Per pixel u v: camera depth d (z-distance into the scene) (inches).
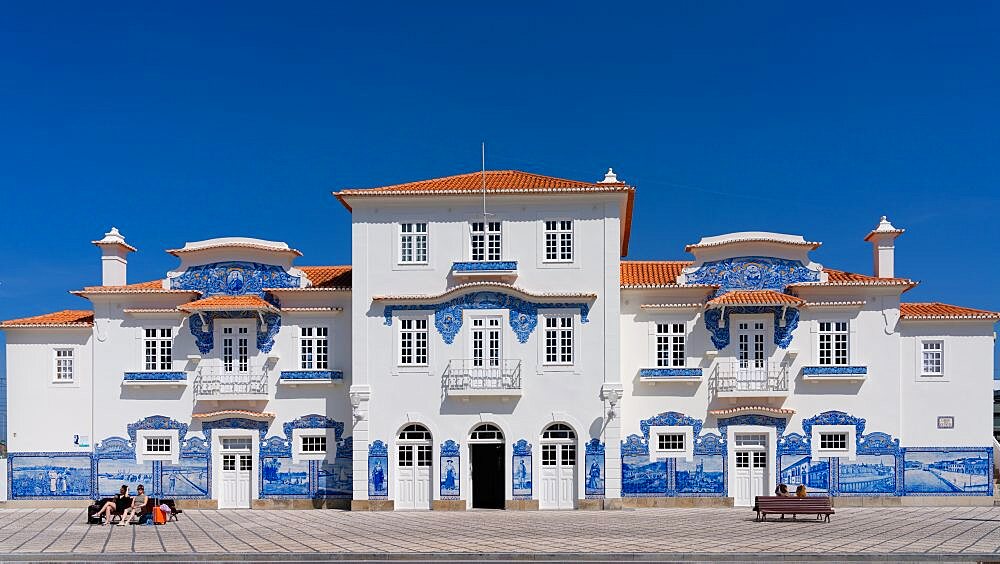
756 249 1646.2
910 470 1588.3
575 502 1544.0
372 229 1608.0
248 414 1635.1
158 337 1679.4
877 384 1601.9
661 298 1641.2
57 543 1082.1
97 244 1715.1
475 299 1578.5
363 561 945.5
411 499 1566.2
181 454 1651.1
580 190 1565.0
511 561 932.6
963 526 1222.3
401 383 1578.5
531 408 1560.0
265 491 1633.9
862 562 909.8
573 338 1565.0
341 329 1662.2
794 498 1295.5
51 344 1694.1
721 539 1071.0
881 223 1696.6
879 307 1615.4
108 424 1663.4
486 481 1657.2
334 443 1635.1
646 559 927.0
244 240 1694.1
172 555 962.7
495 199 1593.3
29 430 1674.5
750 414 1596.9
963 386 1600.6
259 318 1659.7
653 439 1608.0
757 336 1620.3
